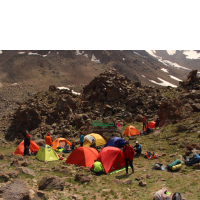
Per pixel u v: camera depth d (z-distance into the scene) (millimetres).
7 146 33906
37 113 39125
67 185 10836
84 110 40969
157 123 29500
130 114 38438
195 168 13031
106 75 49406
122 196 9562
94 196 9531
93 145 22844
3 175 9844
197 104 26578
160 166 14234
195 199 8758
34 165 15711
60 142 26844
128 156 13523
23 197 7141
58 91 49625
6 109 136375
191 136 19031
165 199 8555
